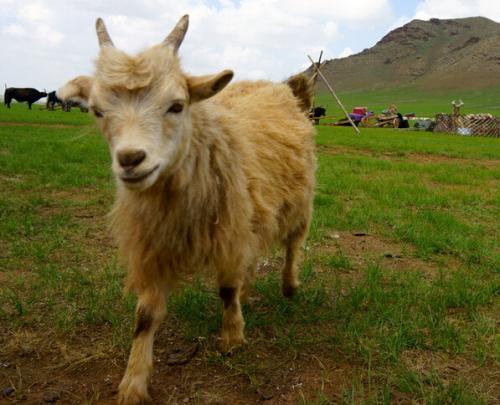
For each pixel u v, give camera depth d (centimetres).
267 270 138
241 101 115
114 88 74
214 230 87
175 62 78
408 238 167
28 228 156
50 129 523
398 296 117
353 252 154
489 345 99
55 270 126
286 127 117
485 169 358
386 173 313
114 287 118
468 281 129
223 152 87
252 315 109
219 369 90
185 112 78
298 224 120
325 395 83
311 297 118
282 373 89
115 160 70
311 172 124
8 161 278
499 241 170
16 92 1094
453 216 198
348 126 991
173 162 78
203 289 119
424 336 101
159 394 83
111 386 85
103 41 83
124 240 86
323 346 98
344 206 211
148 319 84
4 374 87
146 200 81
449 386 83
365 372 89
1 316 105
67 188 223
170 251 84
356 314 110
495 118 841
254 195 95
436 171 332
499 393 85
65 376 87
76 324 103
